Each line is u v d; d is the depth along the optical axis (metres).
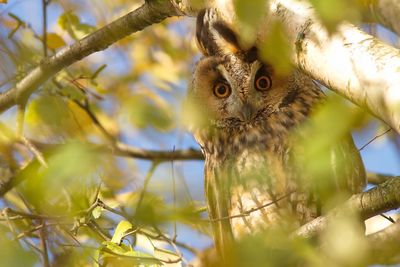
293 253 3.41
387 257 3.43
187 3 3.65
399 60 3.42
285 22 3.48
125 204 3.55
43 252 3.46
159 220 3.38
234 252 3.44
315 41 3.46
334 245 3.39
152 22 3.67
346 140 3.68
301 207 3.71
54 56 3.68
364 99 3.43
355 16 3.31
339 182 3.68
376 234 3.43
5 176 3.69
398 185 3.49
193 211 3.39
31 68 3.68
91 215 3.50
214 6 3.60
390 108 3.40
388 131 3.42
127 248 3.48
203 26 3.71
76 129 3.65
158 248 3.48
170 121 3.49
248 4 3.15
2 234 3.44
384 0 3.51
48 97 3.65
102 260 3.47
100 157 3.42
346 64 3.44
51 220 3.49
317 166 3.38
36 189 3.46
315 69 3.46
